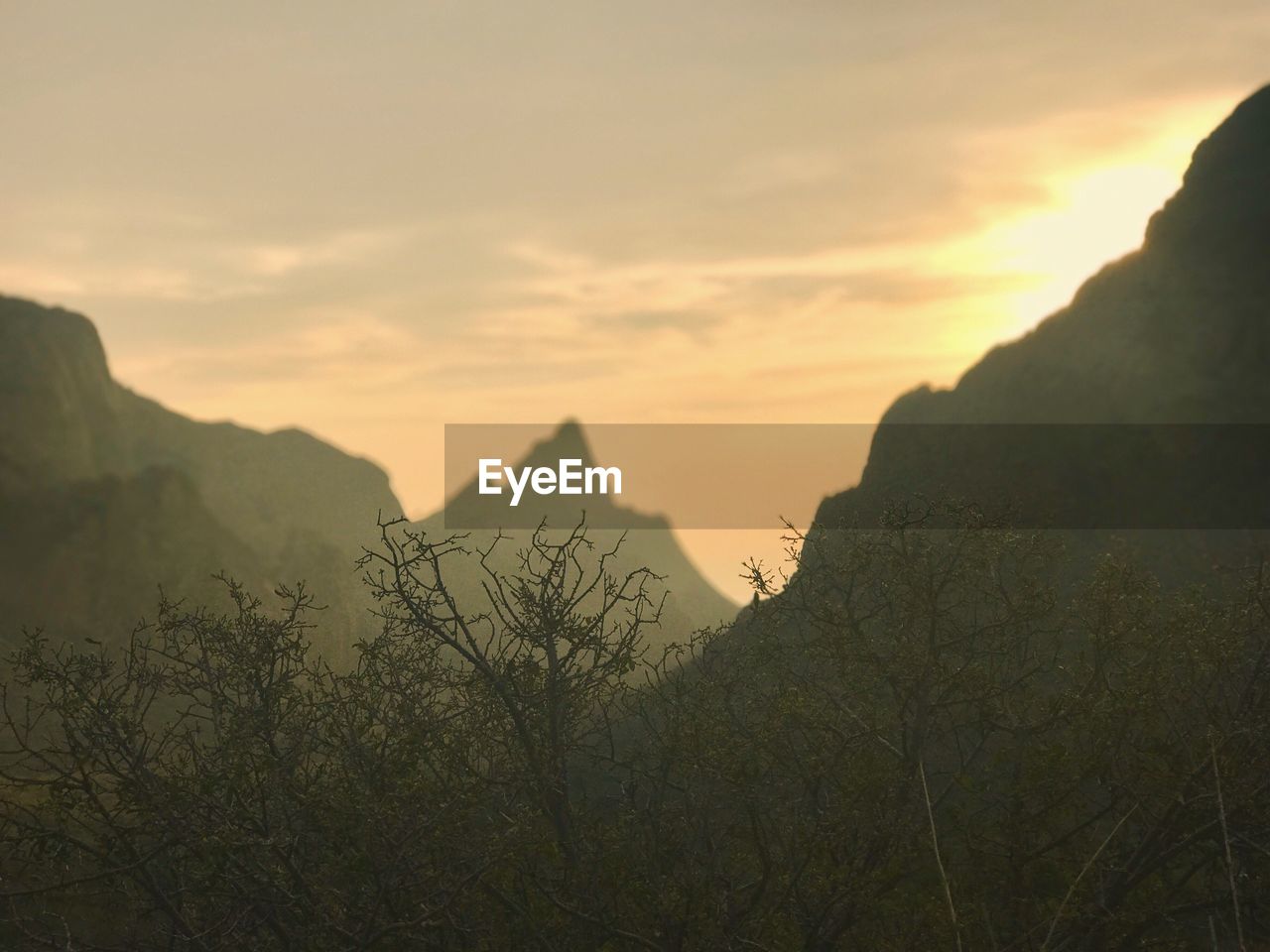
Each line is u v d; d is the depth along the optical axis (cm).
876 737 864
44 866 769
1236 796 791
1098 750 868
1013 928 826
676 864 846
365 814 748
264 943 795
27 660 770
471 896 788
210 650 827
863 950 815
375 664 855
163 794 743
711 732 838
